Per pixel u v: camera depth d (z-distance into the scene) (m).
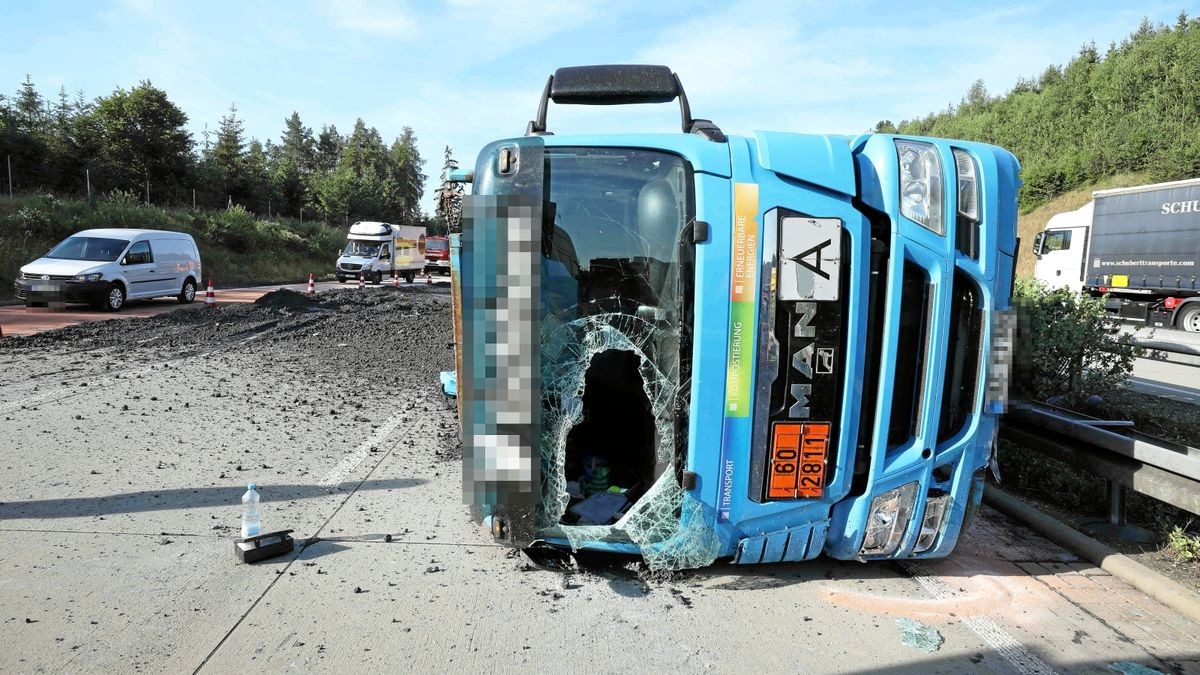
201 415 7.12
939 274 3.49
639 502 3.58
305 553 4.04
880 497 3.64
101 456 5.66
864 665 3.10
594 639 3.22
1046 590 3.88
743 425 3.46
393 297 22.67
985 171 3.56
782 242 3.34
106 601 3.41
